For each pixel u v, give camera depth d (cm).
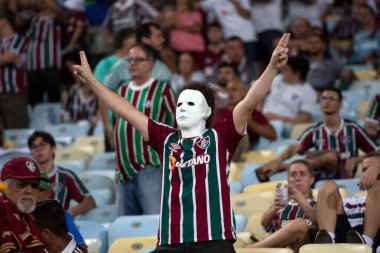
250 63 3091
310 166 1928
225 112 2436
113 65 2194
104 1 3441
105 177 2278
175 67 3111
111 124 2173
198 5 3328
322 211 1756
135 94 1975
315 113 2909
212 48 3247
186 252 1372
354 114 2883
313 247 1595
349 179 2130
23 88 3086
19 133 2894
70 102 3050
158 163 1962
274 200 1836
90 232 1880
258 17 3334
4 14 3066
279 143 2570
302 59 2828
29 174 1468
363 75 3294
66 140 2811
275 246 1731
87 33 3406
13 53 3056
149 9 3294
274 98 2847
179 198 1385
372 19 3453
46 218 1572
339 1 3784
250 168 2292
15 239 1431
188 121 1423
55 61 3250
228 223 1375
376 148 2256
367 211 1748
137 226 1884
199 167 1395
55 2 3325
